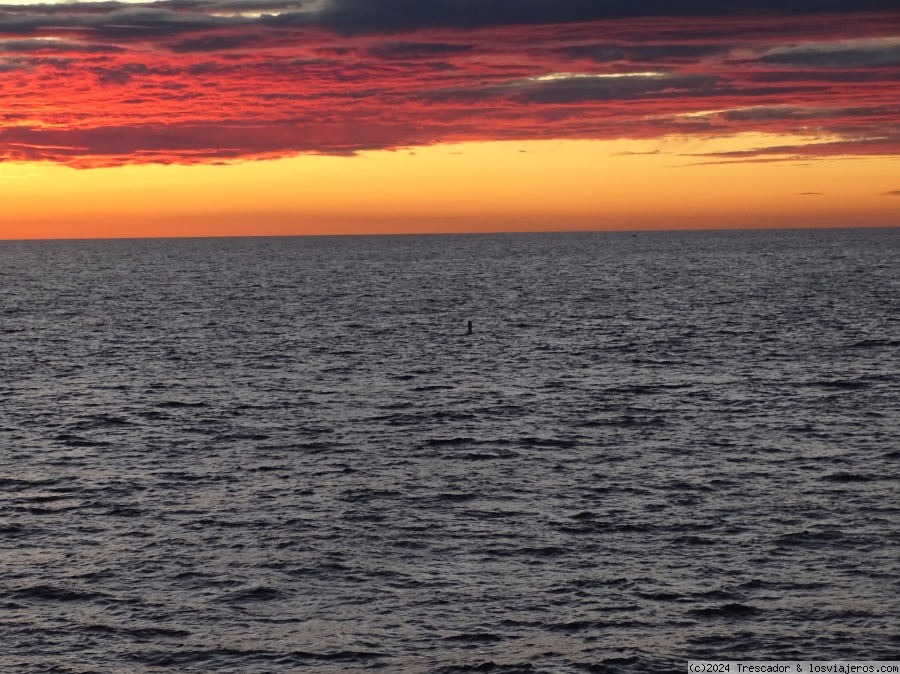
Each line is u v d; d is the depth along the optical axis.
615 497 64.19
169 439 80.88
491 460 73.81
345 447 78.12
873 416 87.06
